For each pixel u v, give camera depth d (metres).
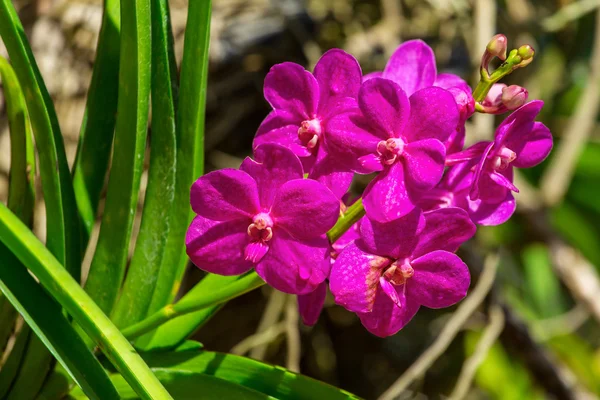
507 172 0.61
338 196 0.59
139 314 0.66
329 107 0.60
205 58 0.64
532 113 0.59
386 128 0.59
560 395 1.12
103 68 0.65
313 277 0.58
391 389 0.87
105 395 0.60
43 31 1.00
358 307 0.59
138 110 0.63
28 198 0.65
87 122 0.66
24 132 0.64
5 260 0.61
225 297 0.60
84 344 0.61
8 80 0.63
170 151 0.65
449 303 0.59
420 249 0.59
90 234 0.67
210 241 0.59
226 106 1.16
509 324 1.12
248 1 1.17
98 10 1.03
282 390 0.63
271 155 0.58
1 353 0.67
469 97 0.59
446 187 0.61
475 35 1.14
